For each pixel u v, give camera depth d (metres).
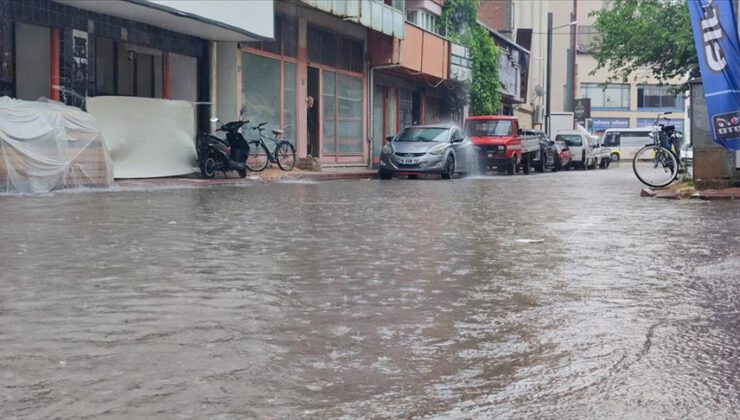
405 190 17.69
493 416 3.18
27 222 9.64
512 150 31.12
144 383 3.54
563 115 55.62
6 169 14.33
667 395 3.43
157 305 5.16
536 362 3.95
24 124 14.62
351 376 3.69
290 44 27.67
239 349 4.12
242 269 6.58
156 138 19.44
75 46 18.23
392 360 3.97
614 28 33.22
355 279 6.21
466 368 3.84
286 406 3.27
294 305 5.23
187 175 20.75
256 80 25.55
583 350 4.18
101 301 5.27
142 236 8.54
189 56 22.75
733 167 16.25
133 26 20.08
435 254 7.60
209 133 20.80
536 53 67.88
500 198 15.36
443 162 25.52
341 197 15.09
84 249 7.54
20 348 4.09
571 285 6.04
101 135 16.33
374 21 30.53
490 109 45.38
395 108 38.16
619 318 4.93
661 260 7.29
